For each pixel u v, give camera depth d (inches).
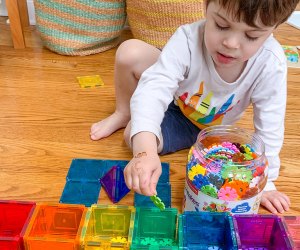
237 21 32.3
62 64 66.8
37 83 60.7
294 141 50.4
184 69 39.7
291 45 76.1
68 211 33.2
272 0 31.3
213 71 39.3
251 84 40.6
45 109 54.5
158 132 35.4
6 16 82.7
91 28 69.1
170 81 38.0
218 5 32.6
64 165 44.9
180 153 47.4
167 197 40.9
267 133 40.1
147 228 34.2
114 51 72.7
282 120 40.4
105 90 59.9
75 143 48.4
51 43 69.3
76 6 66.6
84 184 42.1
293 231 33.4
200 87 41.2
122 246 30.6
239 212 34.5
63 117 53.1
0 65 65.4
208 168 34.6
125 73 46.7
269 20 32.3
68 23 67.9
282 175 45.0
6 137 48.7
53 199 40.5
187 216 32.7
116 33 72.0
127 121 50.4
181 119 46.8
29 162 45.0
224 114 44.2
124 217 33.5
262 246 34.0
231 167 34.2
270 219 32.9
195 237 33.9
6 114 52.9
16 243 30.4
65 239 30.6
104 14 68.5
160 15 64.4
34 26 80.2
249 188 33.9
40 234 32.9
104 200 40.5
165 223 33.8
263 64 39.0
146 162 32.0
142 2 64.5
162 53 39.4
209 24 34.7
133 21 68.6
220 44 34.4
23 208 33.3
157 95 36.9
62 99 57.0
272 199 40.3
